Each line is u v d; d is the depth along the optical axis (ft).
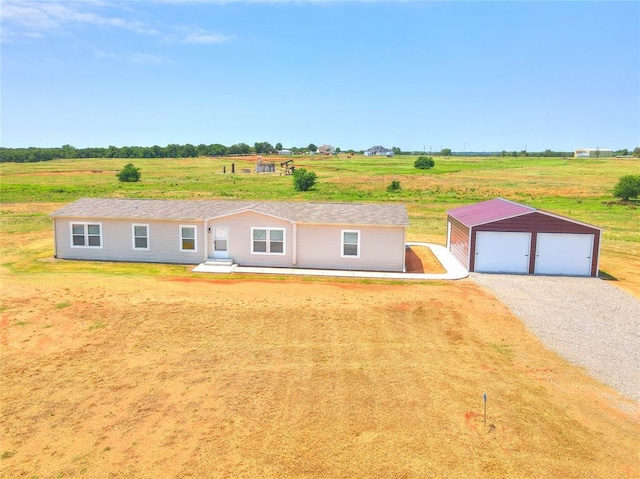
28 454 31.91
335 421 35.65
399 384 41.16
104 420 35.83
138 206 86.58
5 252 90.79
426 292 66.18
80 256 85.05
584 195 187.52
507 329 54.19
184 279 70.95
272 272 76.38
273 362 45.21
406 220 79.00
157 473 30.12
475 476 29.94
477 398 39.06
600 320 57.67
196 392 39.81
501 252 78.59
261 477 29.73
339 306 59.36
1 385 40.68
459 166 369.50
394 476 29.86
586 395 40.27
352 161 452.35
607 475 30.22
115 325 52.70
